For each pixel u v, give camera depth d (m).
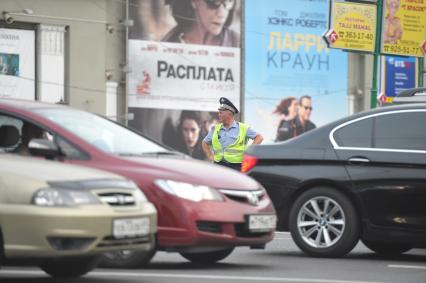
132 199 20.09
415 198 26.80
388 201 27.06
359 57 116.69
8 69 94.56
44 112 23.48
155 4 101.62
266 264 26.03
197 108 104.44
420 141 27.11
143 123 101.06
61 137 23.03
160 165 23.45
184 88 103.50
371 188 27.22
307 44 112.94
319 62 113.94
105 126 24.48
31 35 95.81
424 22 72.31
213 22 105.56
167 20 102.25
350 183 27.44
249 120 108.88
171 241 22.88
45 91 96.19
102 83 98.88
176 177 23.14
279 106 110.94
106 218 19.09
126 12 99.81
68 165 20.09
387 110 27.80
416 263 27.16
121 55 100.12
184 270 24.05
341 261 27.06
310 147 28.23
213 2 105.44
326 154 27.91
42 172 19.19
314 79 113.56
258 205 24.14
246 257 28.00
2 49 94.19
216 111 105.56
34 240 18.55
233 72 107.06
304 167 28.08
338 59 115.25
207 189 23.25
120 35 100.12
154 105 101.75
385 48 70.56
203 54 104.88
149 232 20.36
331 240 27.80
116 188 19.78
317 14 113.56
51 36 96.50
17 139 22.95
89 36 98.19
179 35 103.19
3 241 18.75
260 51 109.31
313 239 28.12
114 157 23.17
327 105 114.69
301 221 28.09
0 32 94.00
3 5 93.88
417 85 75.94
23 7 94.88
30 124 23.05
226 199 23.45
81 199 18.97
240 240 23.44
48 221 18.52
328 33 68.44
